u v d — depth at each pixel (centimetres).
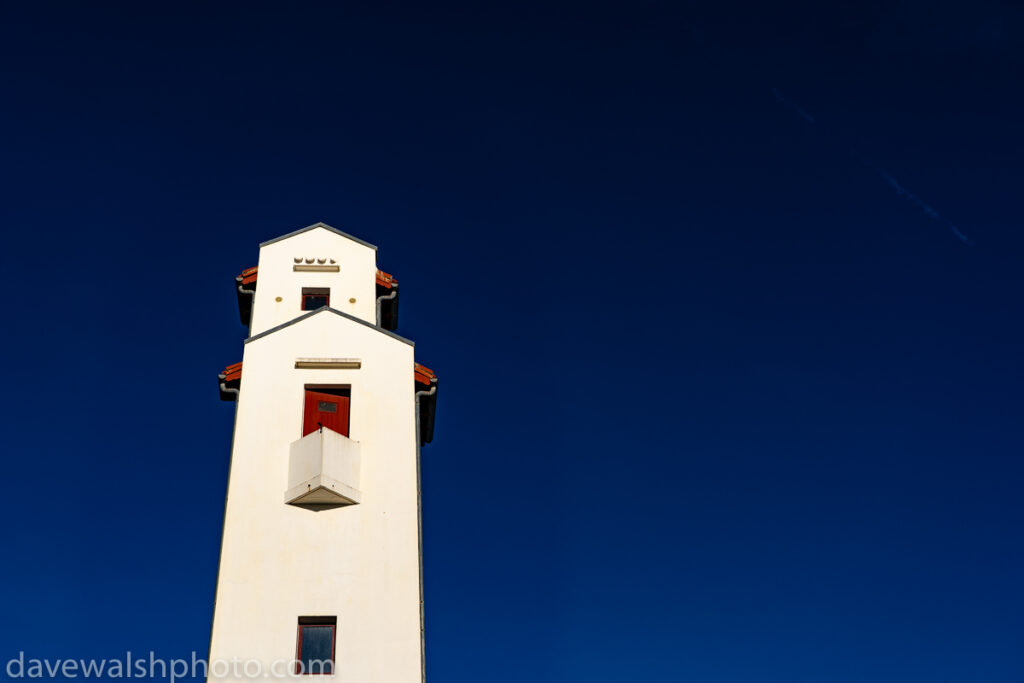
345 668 3222
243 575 3356
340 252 4562
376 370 3891
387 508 3556
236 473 3578
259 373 3831
